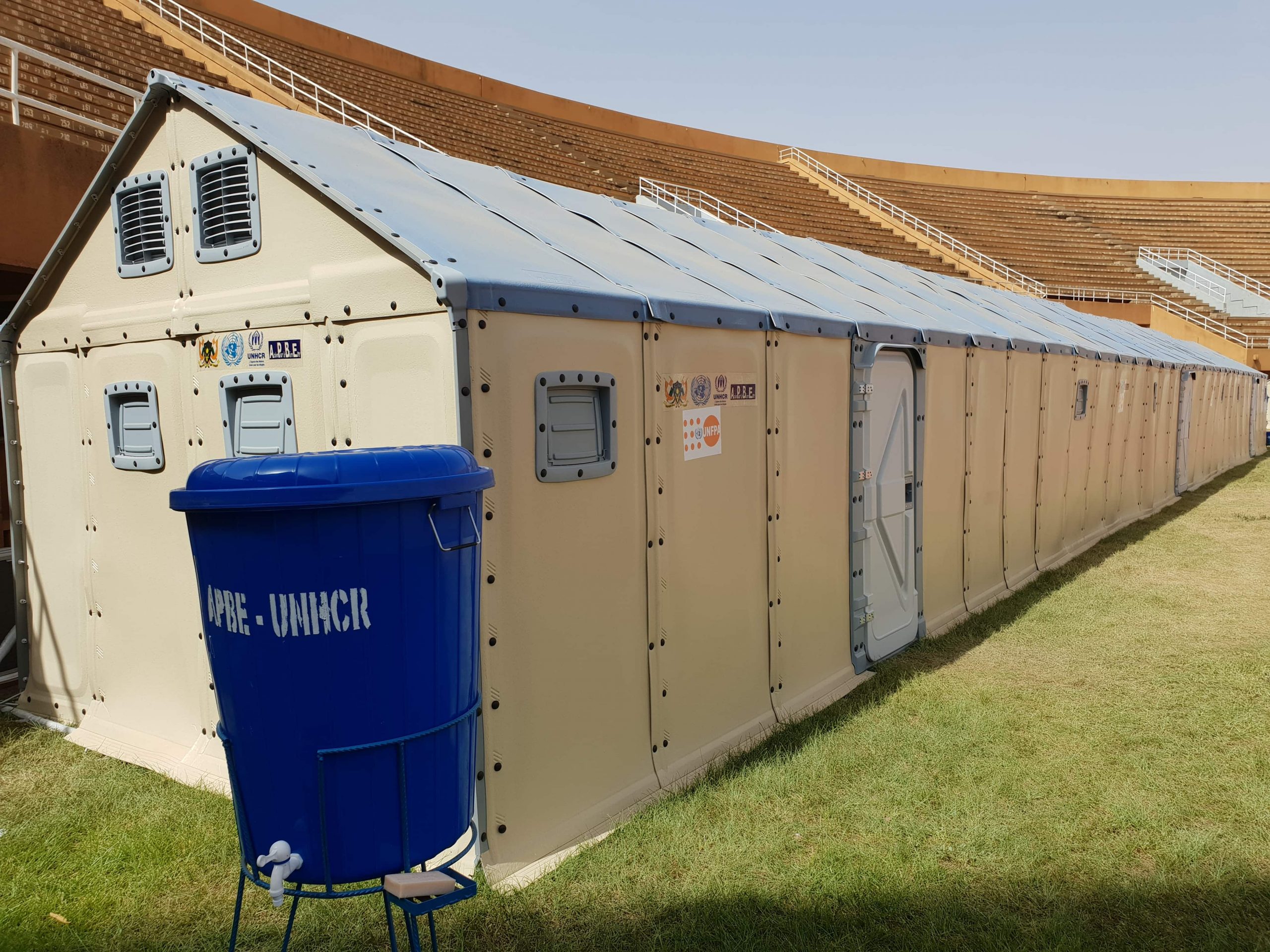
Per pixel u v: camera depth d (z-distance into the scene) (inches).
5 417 205.3
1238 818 149.3
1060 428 382.9
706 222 307.6
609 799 150.3
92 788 163.2
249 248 151.9
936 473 273.3
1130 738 183.0
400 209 142.2
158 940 117.2
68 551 196.9
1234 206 1641.2
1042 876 131.7
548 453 136.7
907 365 256.2
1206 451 731.4
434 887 87.5
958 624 280.7
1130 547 418.6
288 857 86.7
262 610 84.7
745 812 150.0
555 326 137.5
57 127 399.9
